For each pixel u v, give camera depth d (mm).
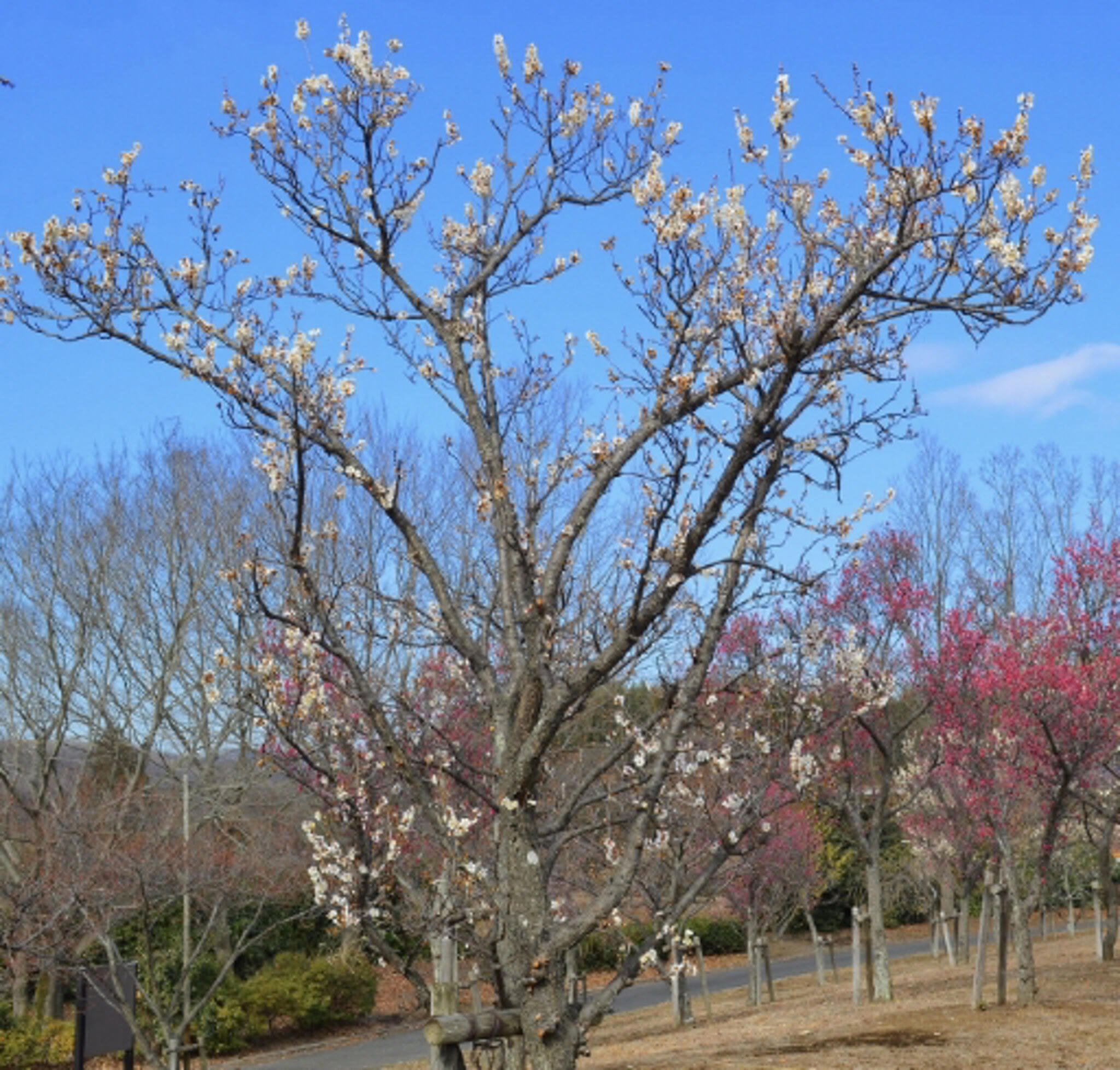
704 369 5984
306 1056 18625
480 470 7730
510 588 6656
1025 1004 11836
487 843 8109
